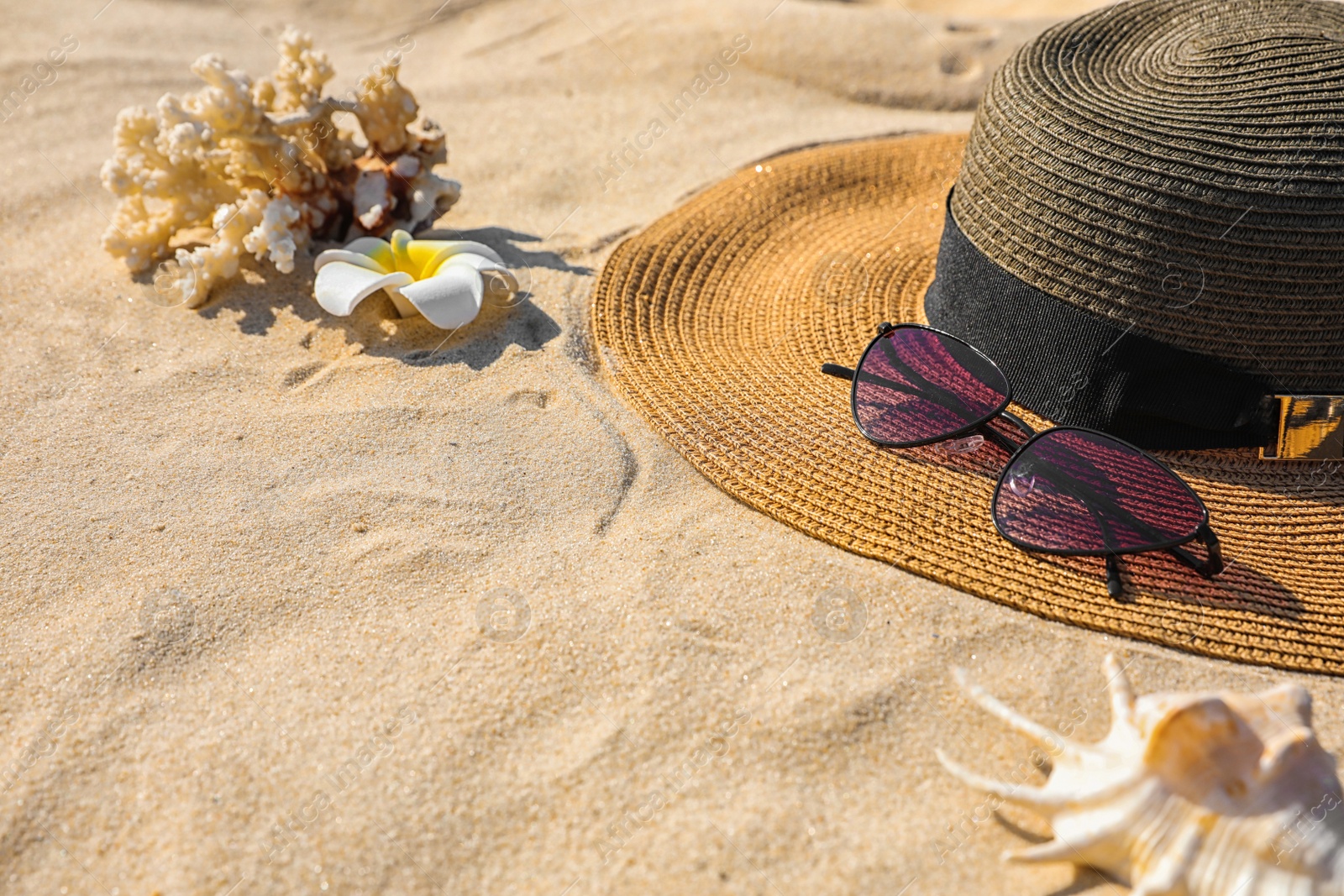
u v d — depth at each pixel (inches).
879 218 33.2
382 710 24.0
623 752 23.7
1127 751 22.6
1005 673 24.5
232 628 25.0
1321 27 27.0
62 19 43.3
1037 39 28.5
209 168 31.1
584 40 41.9
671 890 22.6
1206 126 25.9
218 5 46.6
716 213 33.0
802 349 29.5
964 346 27.5
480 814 23.2
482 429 27.8
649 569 25.6
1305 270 25.5
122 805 23.3
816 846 23.0
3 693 24.3
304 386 28.8
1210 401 26.6
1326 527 26.1
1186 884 21.9
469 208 34.0
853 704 24.1
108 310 30.6
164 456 27.5
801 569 25.6
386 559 25.8
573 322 30.1
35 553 25.9
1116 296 26.3
